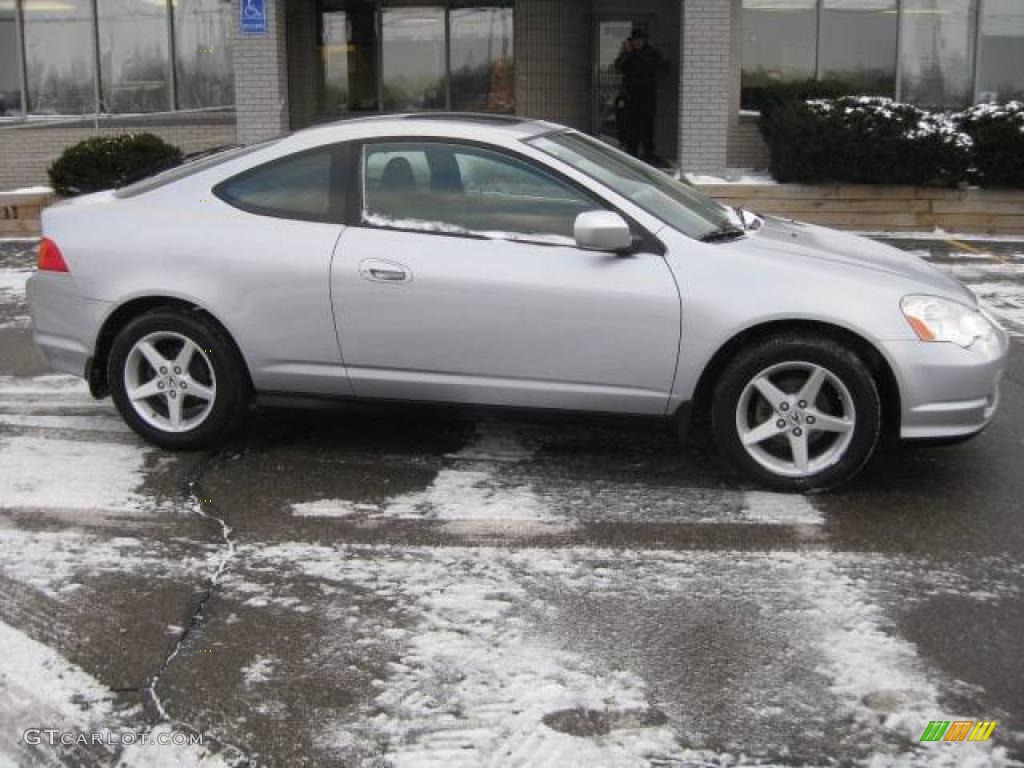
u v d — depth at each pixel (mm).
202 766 3211
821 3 16266
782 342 5020
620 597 4188
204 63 17719
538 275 5160
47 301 5746
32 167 17594
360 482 5398
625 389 5203
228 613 4090
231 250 5453
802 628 3955
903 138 13383
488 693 3551
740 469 5215
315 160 5512
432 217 5348
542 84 17922
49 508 5066
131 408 5727
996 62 16578
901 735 3334
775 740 3307
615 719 3408
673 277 5074
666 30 17922
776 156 14469
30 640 3904
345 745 3295
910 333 4953
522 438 6059
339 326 5379
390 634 3922
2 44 17844
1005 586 4285
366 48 18062
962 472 5531
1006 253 12297
